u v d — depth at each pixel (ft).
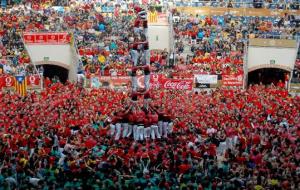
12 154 123.54
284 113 173.37
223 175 113.91
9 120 153.89
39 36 243.81
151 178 109.81
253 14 316.19
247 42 255.70
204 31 293.23
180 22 302.04
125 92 203.72
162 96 195.83
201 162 124.36
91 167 117.29
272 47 246.88
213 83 238.48
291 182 108.37
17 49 261.24
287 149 130.72
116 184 105.60
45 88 216.13
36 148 128.36
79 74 237.45
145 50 161.89
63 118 159.22
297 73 248.32
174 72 241.14
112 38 285.23
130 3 317.42
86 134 143.84
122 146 134.82
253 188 107.24
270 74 254.06
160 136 156.97
